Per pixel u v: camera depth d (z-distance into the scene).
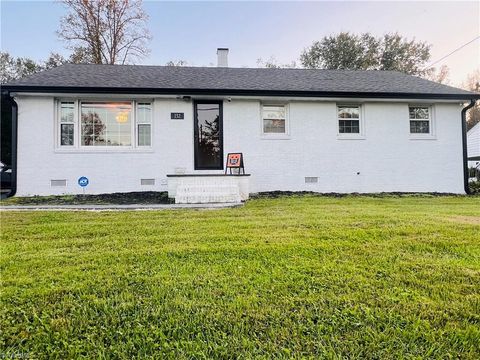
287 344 1.57
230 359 1.47
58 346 1.57
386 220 4.52
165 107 8.61
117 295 2.09
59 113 8.20
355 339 1.60
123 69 10.17
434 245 3.22
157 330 1.69
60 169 8.10
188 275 2.43
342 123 9.41
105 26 18.61
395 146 9.44
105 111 8.42
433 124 9.62
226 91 8.45
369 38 24.41
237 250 3.07
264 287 2.20
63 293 2.12
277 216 4.99
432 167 9.53
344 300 1.99
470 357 1.48
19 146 7.93
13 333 1.67
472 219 4.68
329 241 3.38
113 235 3.75
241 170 8.62
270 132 9.16
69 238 3.61
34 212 5.50
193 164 8.69
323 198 7.91
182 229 4.05
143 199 7.45
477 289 2.16
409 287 2.19
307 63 25.55
